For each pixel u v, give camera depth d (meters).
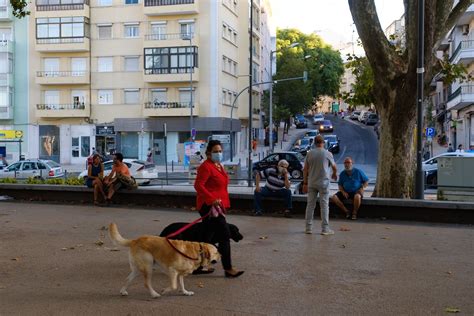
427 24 12.73
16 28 49.75
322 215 10.45
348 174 12.52
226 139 46.50
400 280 7.09
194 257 6.31
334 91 90.06
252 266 7.84
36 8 48.72
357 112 100.69
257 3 61.38
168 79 46.69
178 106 46.94
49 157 49.84
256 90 61.53
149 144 48.44
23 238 10.02
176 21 47.38
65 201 16.03
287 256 8.48
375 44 13.30
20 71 49.91
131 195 15.20
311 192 10.53
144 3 47.09
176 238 7.27
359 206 12.42
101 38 48.88
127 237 10.16
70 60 49.22
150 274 6.30
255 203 13.12
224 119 48.12
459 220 11.80
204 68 47.22
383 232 10.71
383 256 8.52
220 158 7.30
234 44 52.56
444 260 8.25
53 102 49.81
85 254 8.64
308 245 9.36
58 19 48.44
